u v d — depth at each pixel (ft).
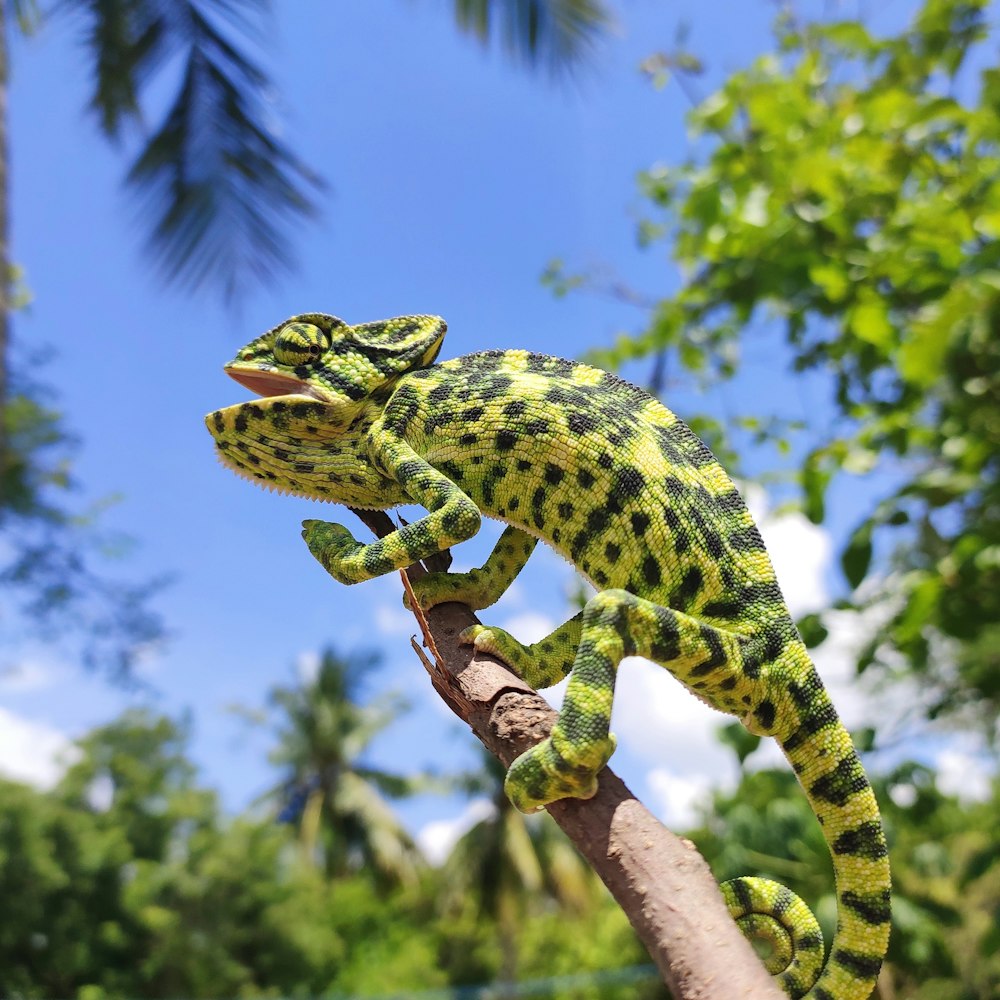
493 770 99.04
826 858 24.84
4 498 53.16
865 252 16.62
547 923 106.42
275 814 115.03
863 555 13.99
